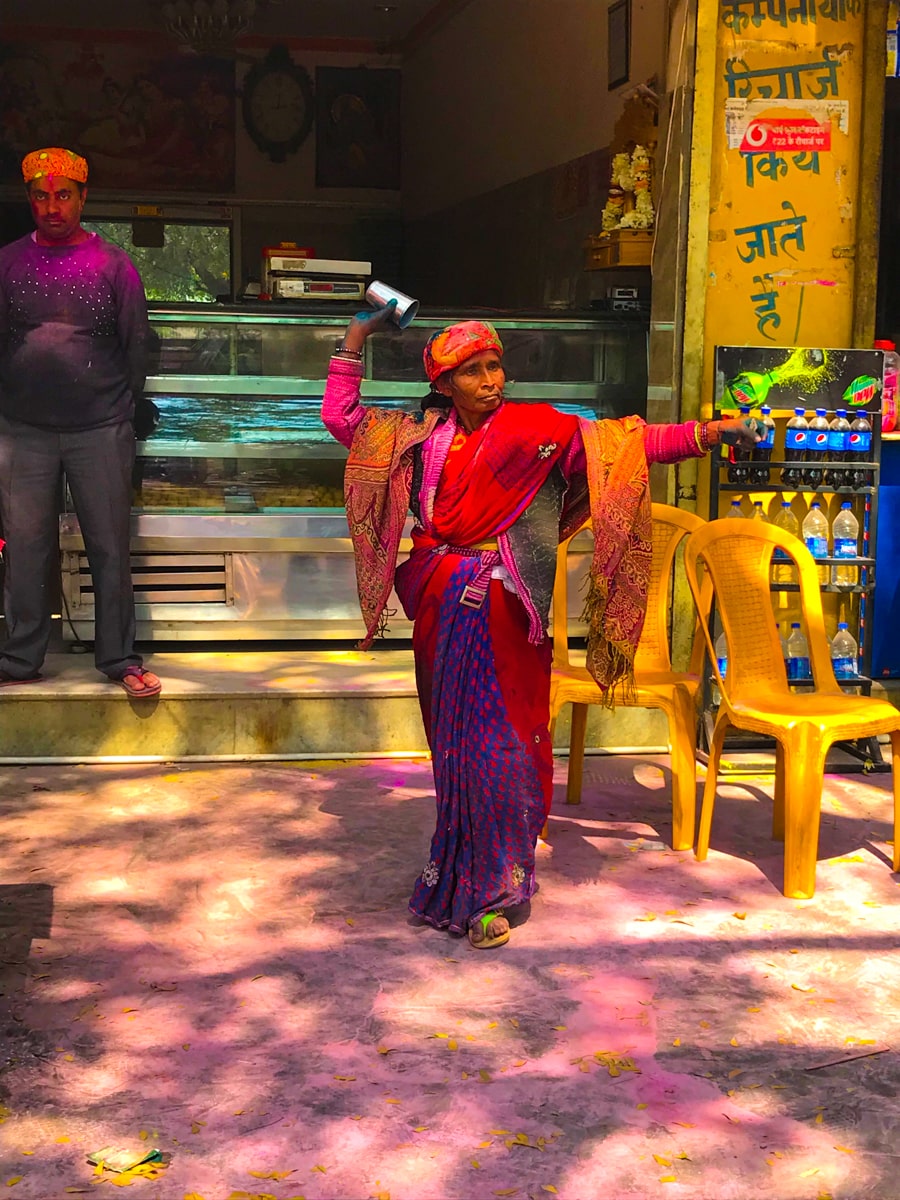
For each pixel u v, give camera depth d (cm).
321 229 1289
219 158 1271
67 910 361
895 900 379
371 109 1279
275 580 567
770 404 501
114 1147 251
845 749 527
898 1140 257
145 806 448
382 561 358
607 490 343
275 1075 277
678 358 510
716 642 518
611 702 388
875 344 538
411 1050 288
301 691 504
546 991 318
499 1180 242
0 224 1245
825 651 424
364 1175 243
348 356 359
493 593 344
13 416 492
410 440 346
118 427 496
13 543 498
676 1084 276
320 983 320
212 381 555
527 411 343
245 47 1255
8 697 492
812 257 517
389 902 370
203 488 568
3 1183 239
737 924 360
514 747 344
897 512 532
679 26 502
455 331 338
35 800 454
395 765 501
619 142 596
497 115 966
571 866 401
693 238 501
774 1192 240
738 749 520
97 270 486
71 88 1243
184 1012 305
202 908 364
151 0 1144
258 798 458
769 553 423
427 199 1187
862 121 511
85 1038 292
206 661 553
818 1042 295
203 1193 237
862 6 507
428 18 1153
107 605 500
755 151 509
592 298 760
